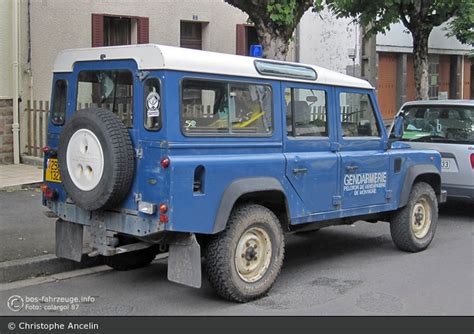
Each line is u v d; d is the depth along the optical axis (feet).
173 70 16.78
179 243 17.39
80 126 17.48
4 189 33.65
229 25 50.80
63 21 42.29
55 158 19.79
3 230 25.39
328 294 19.79
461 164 31.19
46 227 26.03
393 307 18.52
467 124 31.40
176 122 16.80
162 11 46.65
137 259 22.39
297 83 20.45
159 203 16.67
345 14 42.73
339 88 22.12
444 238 28.43
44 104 40.32
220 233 17.93
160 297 19.40
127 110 17.71
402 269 22.90
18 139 41.27
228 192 17.72
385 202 23.82
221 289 18.19
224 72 18.04
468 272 22.45
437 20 43.60
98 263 23.15
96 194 17.16
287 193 19.71
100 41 43.83
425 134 32.60
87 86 18.98
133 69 17.37
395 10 41.93
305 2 31.22
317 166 20.76
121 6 44.47
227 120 18.28
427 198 25.86
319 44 58.54
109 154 16.83
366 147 23.21
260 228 18.84
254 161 18.57
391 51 62.59
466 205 36.96
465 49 72.79
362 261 24.20
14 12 40.27
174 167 16.49
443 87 72.69
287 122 20.13
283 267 23.29
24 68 41.19
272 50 30.89
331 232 29.94
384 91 63.46
